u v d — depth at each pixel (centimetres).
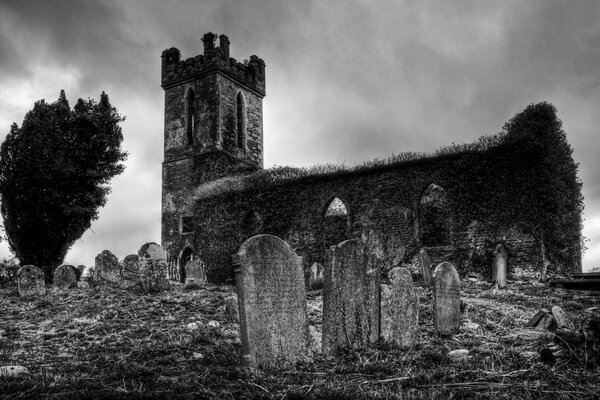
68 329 1284
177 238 3878
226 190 3362
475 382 758
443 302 1251
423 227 2742
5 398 660
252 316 907
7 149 3353
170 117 4112
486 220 2512
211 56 3975
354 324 1058
